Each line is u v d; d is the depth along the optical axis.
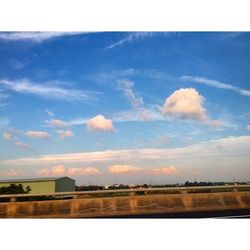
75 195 10.35
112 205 10.27
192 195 10.34
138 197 10.31
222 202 10.29
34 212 10.22
